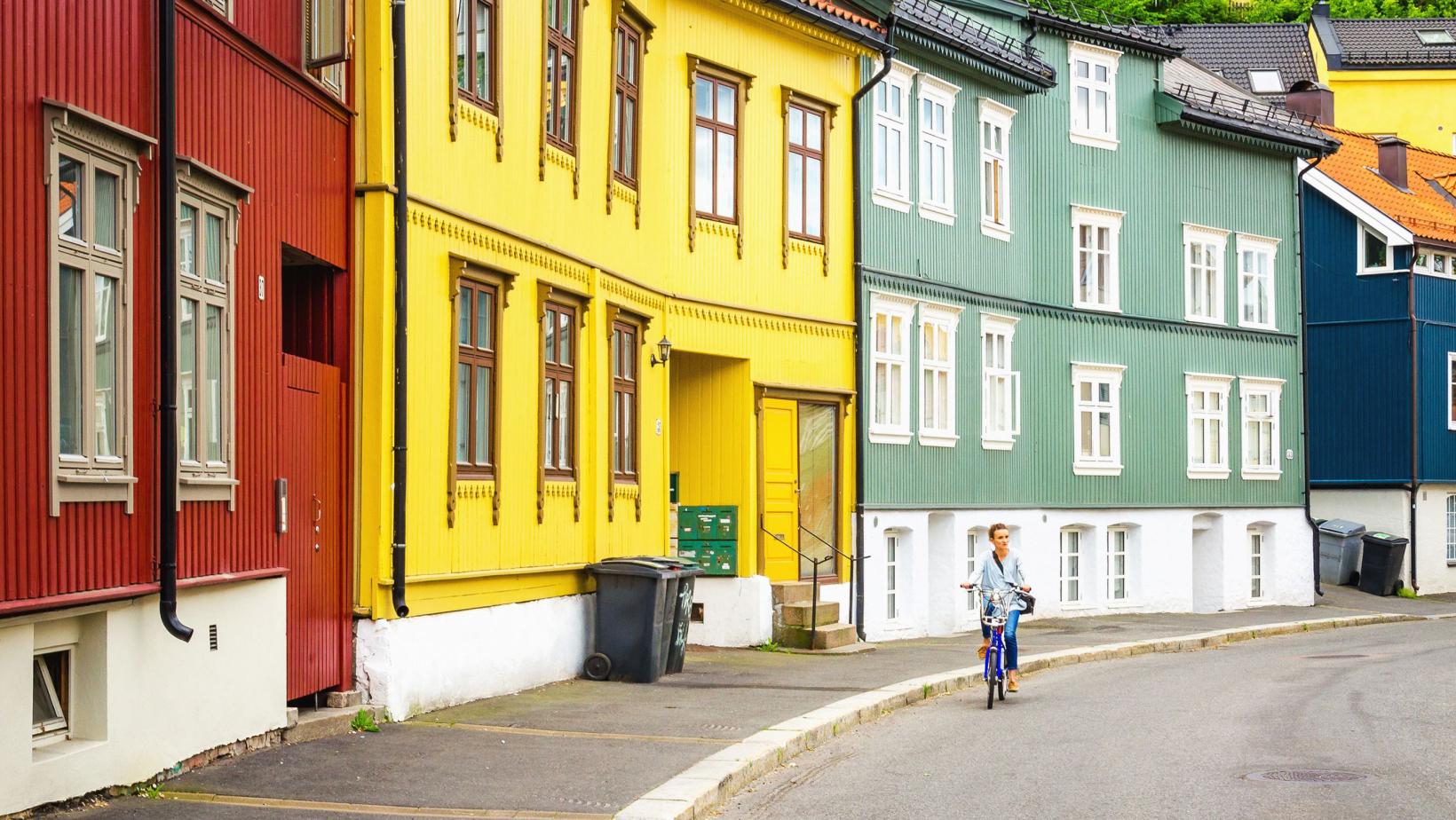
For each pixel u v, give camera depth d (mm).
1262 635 30188
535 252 17516
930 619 28250
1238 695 18922
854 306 25797
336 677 14148
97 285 10070
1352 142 47969
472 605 16109
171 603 10625
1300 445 38500
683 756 13086
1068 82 32469
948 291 28500
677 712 15906
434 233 15266
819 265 25062
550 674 17781
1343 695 18750
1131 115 34094
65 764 9789
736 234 23297
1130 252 34062
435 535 15258
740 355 23344
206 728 11594
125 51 10391
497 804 10961
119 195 10289
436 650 15273
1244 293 37375
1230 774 12984
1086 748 14570
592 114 19250
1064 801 11836
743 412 23469
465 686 15859
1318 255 43625
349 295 14375
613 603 18594
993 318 29891
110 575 10141
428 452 15125
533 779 11875
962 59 28344
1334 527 41531
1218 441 36375
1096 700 18547
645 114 21078
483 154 16344
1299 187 38719
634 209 20625
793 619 23312
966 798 12070
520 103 17234
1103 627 29703
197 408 11445
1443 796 11883
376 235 14461
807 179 24906
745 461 23422
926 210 27859
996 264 30156
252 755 12133
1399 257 42312
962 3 30016
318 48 13375
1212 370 36094
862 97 26078
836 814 11523
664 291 21547
